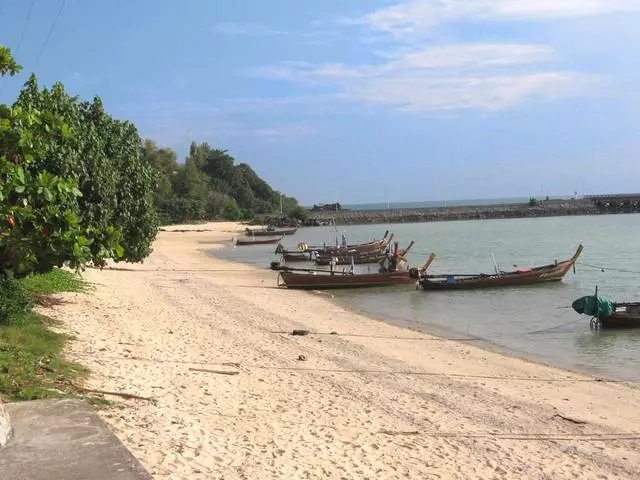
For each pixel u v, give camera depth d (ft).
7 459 17.35
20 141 24.36
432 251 196.24
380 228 380.17
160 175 69.77
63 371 33.58
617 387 47.52
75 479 16.15
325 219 429.38
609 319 70.49
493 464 29.71
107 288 82.43
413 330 71.72
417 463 28.76
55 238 24.32
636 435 35.63
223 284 109.19
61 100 55.57
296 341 58.49
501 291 105.29
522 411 39.70
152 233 67.87
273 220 408.67
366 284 110.11
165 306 73.56
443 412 38.37
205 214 435.53
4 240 23.68
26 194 23.62
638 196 496.64
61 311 56.29
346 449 29.48
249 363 46.57
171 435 27.25
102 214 52.90
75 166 45.91
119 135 66.90
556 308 87.76
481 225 375.86
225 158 539.29
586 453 32.27
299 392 39.65
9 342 35.99
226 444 27.66
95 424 20.29
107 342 46.11
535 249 195.31
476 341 66.28
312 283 108.17
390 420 35.58
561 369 53.88
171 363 42.34
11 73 24.09
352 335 65.05
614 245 199.72
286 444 29.01
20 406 22.12
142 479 16.37
